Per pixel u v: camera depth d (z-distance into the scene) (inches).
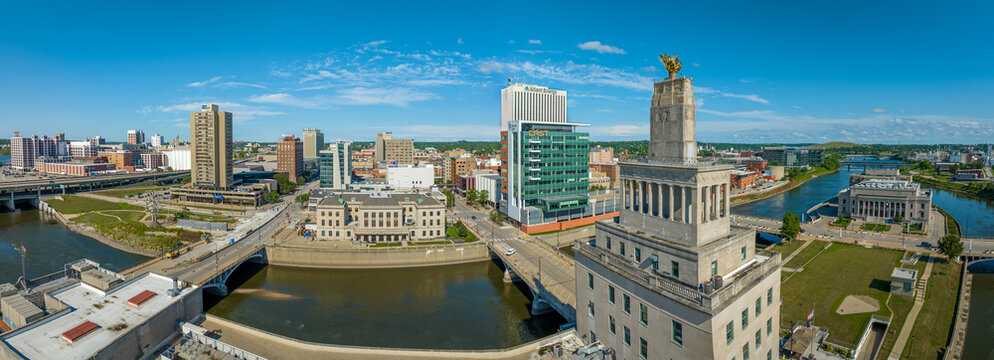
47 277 4365.2
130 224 7652.6
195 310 4020.7
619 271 2413.9
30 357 2933.1
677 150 2329.0
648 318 2225.6
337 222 6988.2
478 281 5733.3
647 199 2518.5
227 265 5452.8
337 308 4785.9
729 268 2317.9
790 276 5093.5
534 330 4259.4
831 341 3422.7
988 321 3929.6
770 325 2410.2
